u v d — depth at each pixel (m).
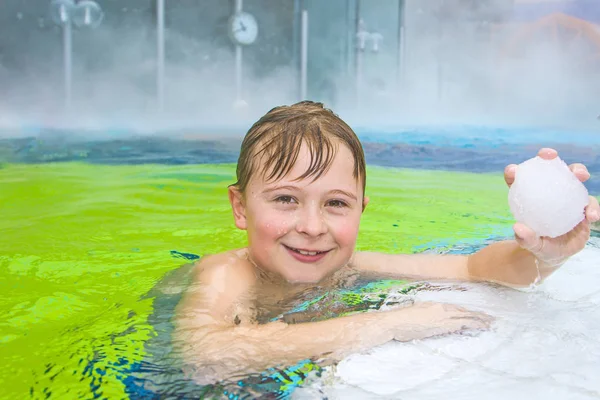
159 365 1.31
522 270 1.84
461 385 1.20
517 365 1.29
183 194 3.47
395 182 4.04
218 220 2.85
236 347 1.39
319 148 1.72
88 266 2.10
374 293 1.83
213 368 1.30
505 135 7.05
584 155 5.23
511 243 1.95
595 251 2.26
